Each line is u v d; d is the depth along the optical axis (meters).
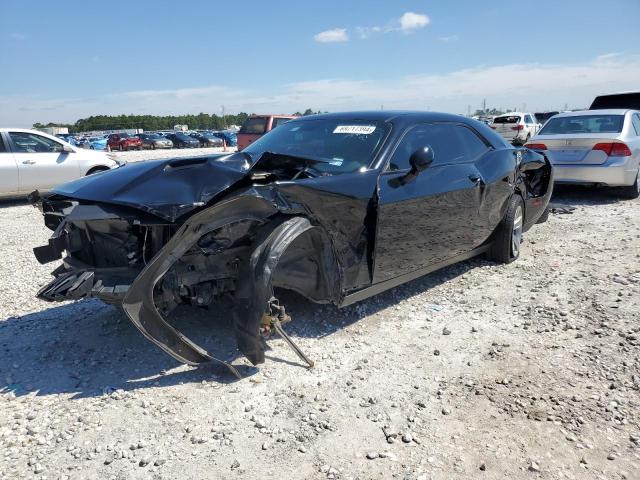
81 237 3.36
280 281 3.30
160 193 2.95
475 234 4.94
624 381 3.13
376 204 3.69
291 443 2.57
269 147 4.47
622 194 9.49
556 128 9.92
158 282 2.99
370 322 4.02
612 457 2.47
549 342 3.67
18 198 12.05
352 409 2.86
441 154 4.55
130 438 2.61
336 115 4.73
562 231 7.15
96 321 4.05
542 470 2.38
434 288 4.84
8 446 2.55
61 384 3.13
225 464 2.43
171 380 3.16
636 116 9.91
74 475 2.35
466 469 2.39
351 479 2.33
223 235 3.03
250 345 3.05
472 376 3.22
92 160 11.47
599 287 4.75
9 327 3.98
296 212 3.21
